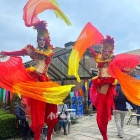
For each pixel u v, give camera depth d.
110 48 4.73
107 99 4.68
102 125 4.62
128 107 9.82
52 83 4.19
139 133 8.00
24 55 4.21
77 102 11.98
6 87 3.88
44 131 6.79
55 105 4.38
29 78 4.11
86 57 12.98
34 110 4.09
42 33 4.29
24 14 4.15
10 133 7.55
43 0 4.25
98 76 4.77
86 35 4.58
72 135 7.89
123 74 4.58
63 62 9.48
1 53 4.02
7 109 9.15
